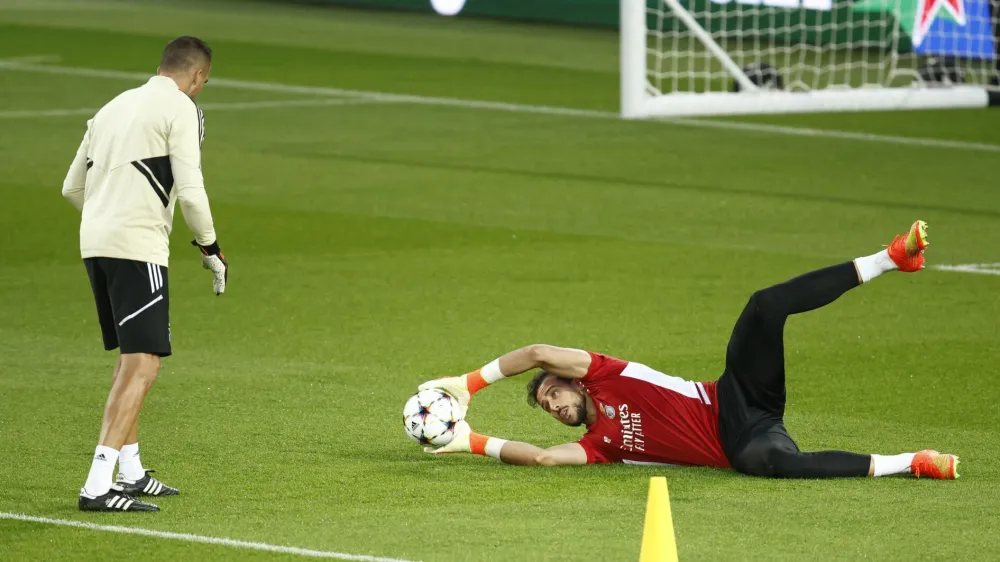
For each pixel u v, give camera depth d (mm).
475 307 38500
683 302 39312
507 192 55938
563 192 56125
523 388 30984
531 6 122188
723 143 68938
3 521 21797
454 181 57906
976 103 61125
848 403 29781
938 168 63250
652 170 61375
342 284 41094
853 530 21453
